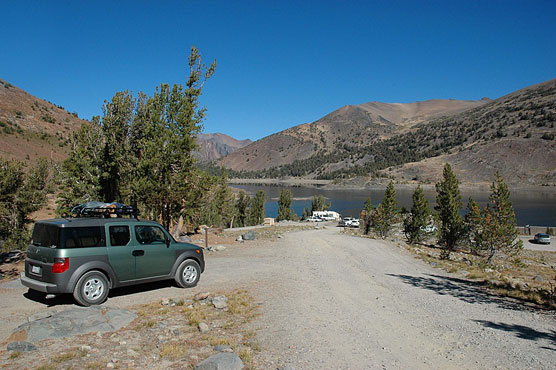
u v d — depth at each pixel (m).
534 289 11.37
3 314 6.72
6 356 4.57
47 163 24.77
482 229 27.83
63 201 19.62
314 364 4.79
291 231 34.00
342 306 8.11
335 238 26.50
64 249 6.89
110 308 6.41
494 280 12.98
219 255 16.27
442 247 30.66
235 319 6.70
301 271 12.70
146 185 16.33
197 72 18.95
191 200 18.45
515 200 135.88
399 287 10.79
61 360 4.49
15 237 18.77
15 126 110.44
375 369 4.71
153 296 8.16
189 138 17.30
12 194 17.53
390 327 6.68
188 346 5.22
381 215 34.03
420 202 32.25
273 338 5.77
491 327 6.80
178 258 8.81
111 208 8.52
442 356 5.26
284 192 72.62
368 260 16.75
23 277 7.32
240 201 61.31
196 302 7.75
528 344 5.82
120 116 17.98
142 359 4.68
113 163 18.39
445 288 10.98
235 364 4.47
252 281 10.45
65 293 7.50
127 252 7.74
